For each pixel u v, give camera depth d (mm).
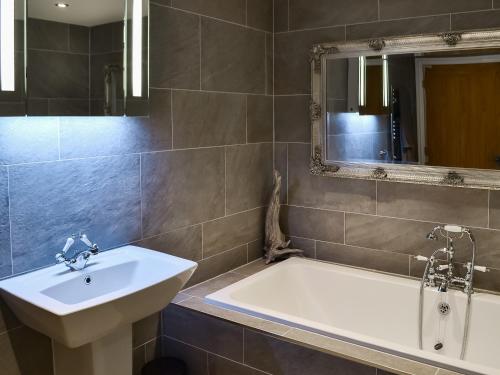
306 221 3271
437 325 2705
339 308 3004
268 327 2273
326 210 3186
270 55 3258
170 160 2625
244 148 3105
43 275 2023
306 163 3225
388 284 2842
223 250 3016
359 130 2984
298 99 3211
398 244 2947
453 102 2693
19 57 1794
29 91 1830
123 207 2410
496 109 2580
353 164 3025
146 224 2529
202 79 2766
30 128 2014
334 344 2111
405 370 1906
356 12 2949
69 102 1958
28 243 2043
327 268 3066
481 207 2676
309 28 3121
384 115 2896
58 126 2109
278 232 3254
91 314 1711
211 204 2904
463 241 2742
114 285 2176
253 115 3154
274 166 3352
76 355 2076
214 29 2818
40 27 1854
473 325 2600
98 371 2049
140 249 2367
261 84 3201
